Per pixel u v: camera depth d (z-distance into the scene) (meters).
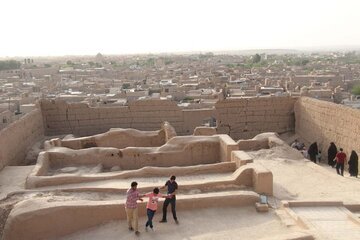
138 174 17.09
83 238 11.91
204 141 20.20
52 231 12.09
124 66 167.25
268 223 12.50
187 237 11.66
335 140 21.56
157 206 13.20
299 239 10.29
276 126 27.39
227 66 155.00
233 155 18.09
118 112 26.61
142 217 13.03
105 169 19.52
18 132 20.86
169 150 19.95
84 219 12.47
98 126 26.58
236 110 26.88
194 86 70.38
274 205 14.01
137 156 19.72
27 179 15.76
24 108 44.84
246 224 12.47
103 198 14.38
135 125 26.88
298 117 26.64
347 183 16.95
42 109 25.95
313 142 24.17
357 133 19.38
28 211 11.91
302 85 69.06
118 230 12.16
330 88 61.22
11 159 19.61
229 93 55.91
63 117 26.22
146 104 26.75
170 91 63.03
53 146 20.86
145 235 11.83
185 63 183.50
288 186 16.50
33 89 74.12
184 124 27.05
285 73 106.19
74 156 19.38
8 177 16.98
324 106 22.77
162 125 24.64
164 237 11.69
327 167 20.91
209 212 13.30
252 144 22.73
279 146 21.92
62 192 14.79
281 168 19.08
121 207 12.73
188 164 20.11
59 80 99.69
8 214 12.70
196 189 15.09
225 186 15.38
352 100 54.50
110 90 70.94
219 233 11.87
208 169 17.61
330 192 15.73
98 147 21.22
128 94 60.03
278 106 27.17
